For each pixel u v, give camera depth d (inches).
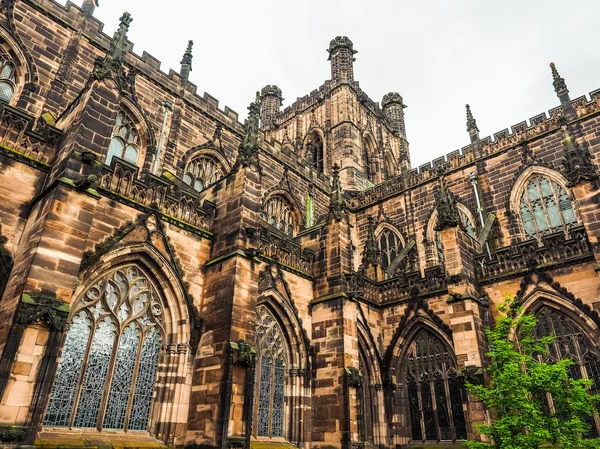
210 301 1151.0
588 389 1222.3
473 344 1328.7
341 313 1374.3
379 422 1510.8
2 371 709.3
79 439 871.1
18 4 1450.5
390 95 4018.2
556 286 1343.5
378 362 1593.3
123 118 1605.6
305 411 1320.1
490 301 1478.8
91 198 926.4
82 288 948.6
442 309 1537.9
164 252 1122.0
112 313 1009.5
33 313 764.6
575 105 1940.2
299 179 2292.1
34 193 982.4
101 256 994.7
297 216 2192.4
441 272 1593.3
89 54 1589.6
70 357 914.1
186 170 1782.7
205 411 1009.5
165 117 1731.1
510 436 986.7
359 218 2559.1
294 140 3368.6
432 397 1481.3
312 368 1381.6
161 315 1108.5
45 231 837.2
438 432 1428.4
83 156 952.3
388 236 2389.3
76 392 909.2
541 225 1887.3
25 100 1360.7
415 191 2357.3
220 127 1941.4
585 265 1318.9
